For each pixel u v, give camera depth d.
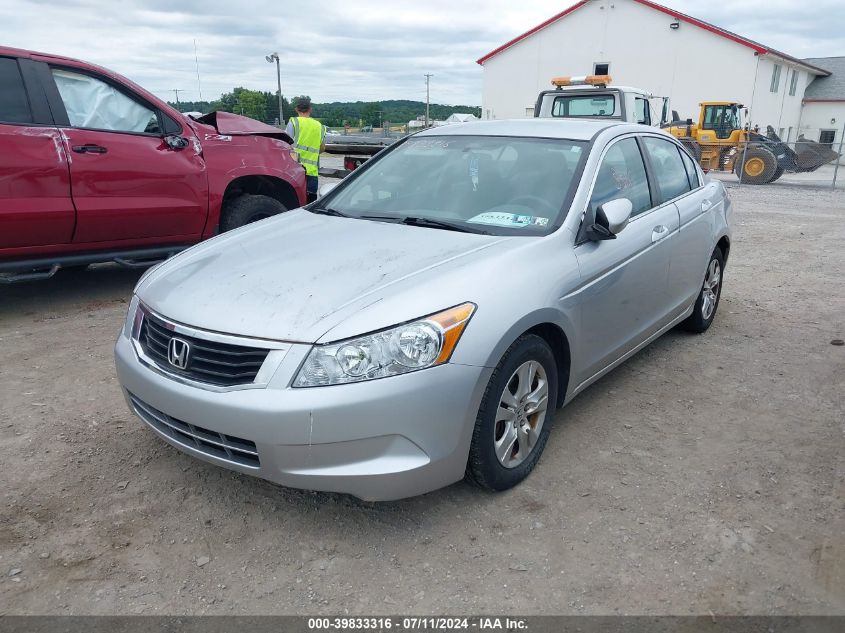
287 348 2.59
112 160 5.48
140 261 6.03
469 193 3.80
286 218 4.05
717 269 5.41
